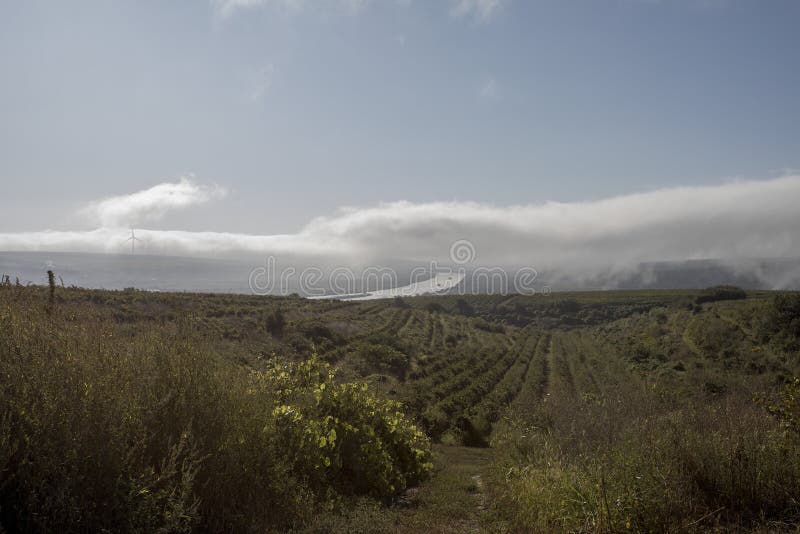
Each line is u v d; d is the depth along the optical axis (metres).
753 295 81.62
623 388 9.73
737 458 5.50
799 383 6.44
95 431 3.92
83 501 3.70
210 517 4.70
